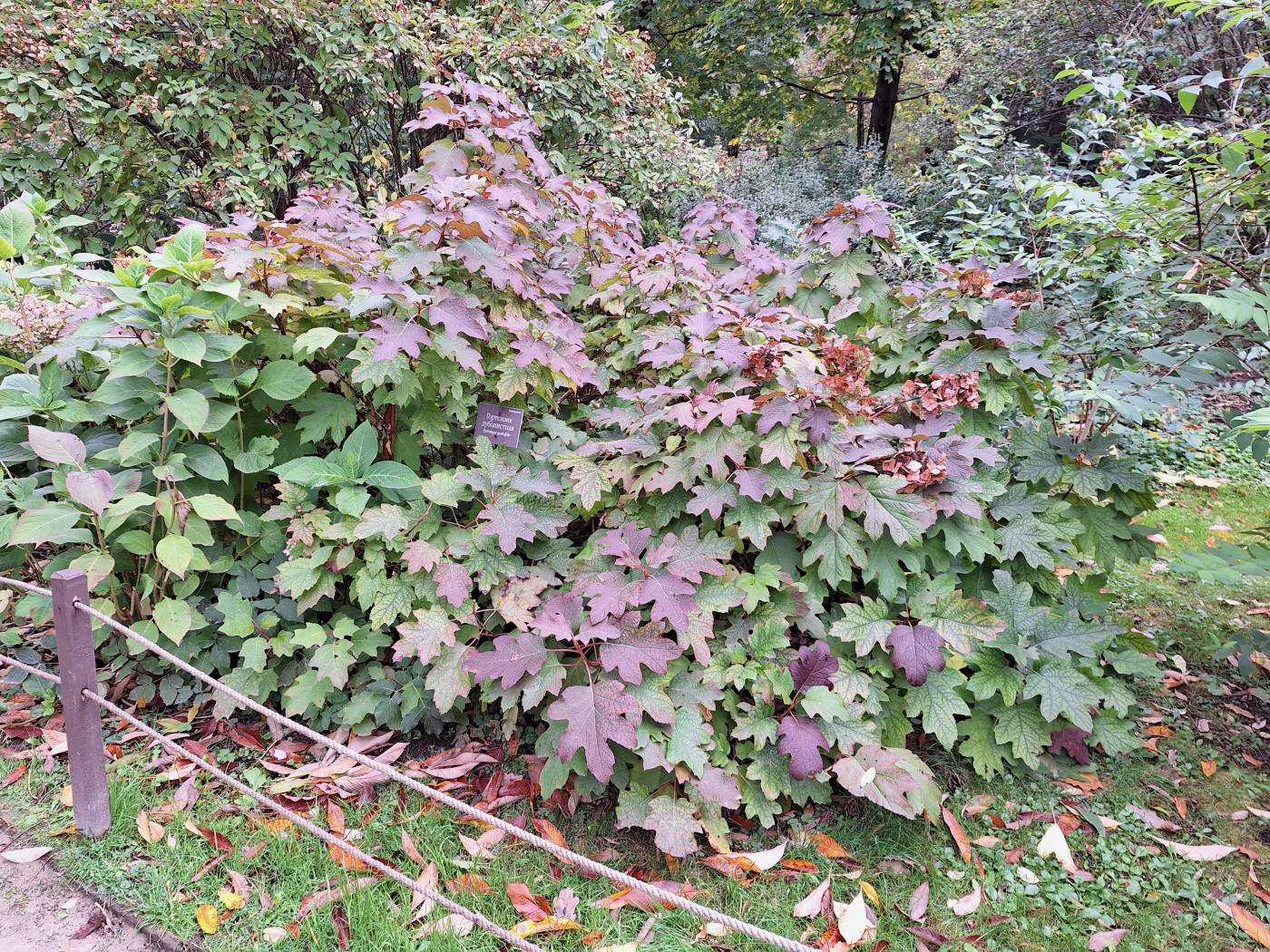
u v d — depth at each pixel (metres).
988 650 2.44
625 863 2.11
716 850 2.14
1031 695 2.34
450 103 2.82
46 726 2.62
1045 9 8.98
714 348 2.51
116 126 5.38
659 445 2.53
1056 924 1.97
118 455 2.57
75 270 3.00
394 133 6.40
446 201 2.47
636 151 6.52
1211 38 5.16
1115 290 3.27
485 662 2.15
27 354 2.90
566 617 2.26
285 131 5.70
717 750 2.21
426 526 2.51
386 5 5.47
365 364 2.40
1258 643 2.75
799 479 2.37
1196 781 2.48
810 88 13.95
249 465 2.61
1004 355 2.69
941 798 2.23
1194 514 4.36
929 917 1.98
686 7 13.34
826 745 2.09
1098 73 7.57
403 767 2.43
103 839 2.14
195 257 2.55
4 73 4.73
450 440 2.88
